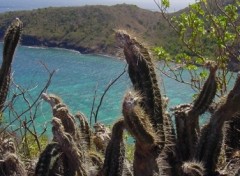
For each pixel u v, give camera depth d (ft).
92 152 10.30
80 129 11.10
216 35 21.22
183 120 10.69
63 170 9.02
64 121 9.70
